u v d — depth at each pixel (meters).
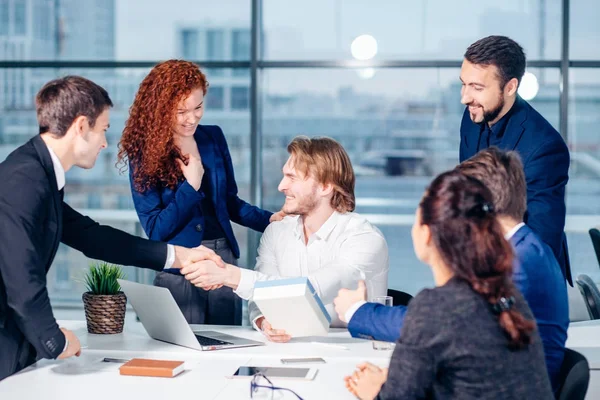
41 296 2.14
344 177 2.80
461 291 1.63
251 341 2.58
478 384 1.60
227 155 3.26
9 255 2.10
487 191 1.67
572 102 6.18
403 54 6.27
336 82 6.32
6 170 2.14
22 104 6.48
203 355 2.42
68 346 2.26
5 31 6.40
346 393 2.03
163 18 6.32
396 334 2.12
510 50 2.72
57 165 2.22
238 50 6.31
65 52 6.41
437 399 1.66
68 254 6.40
